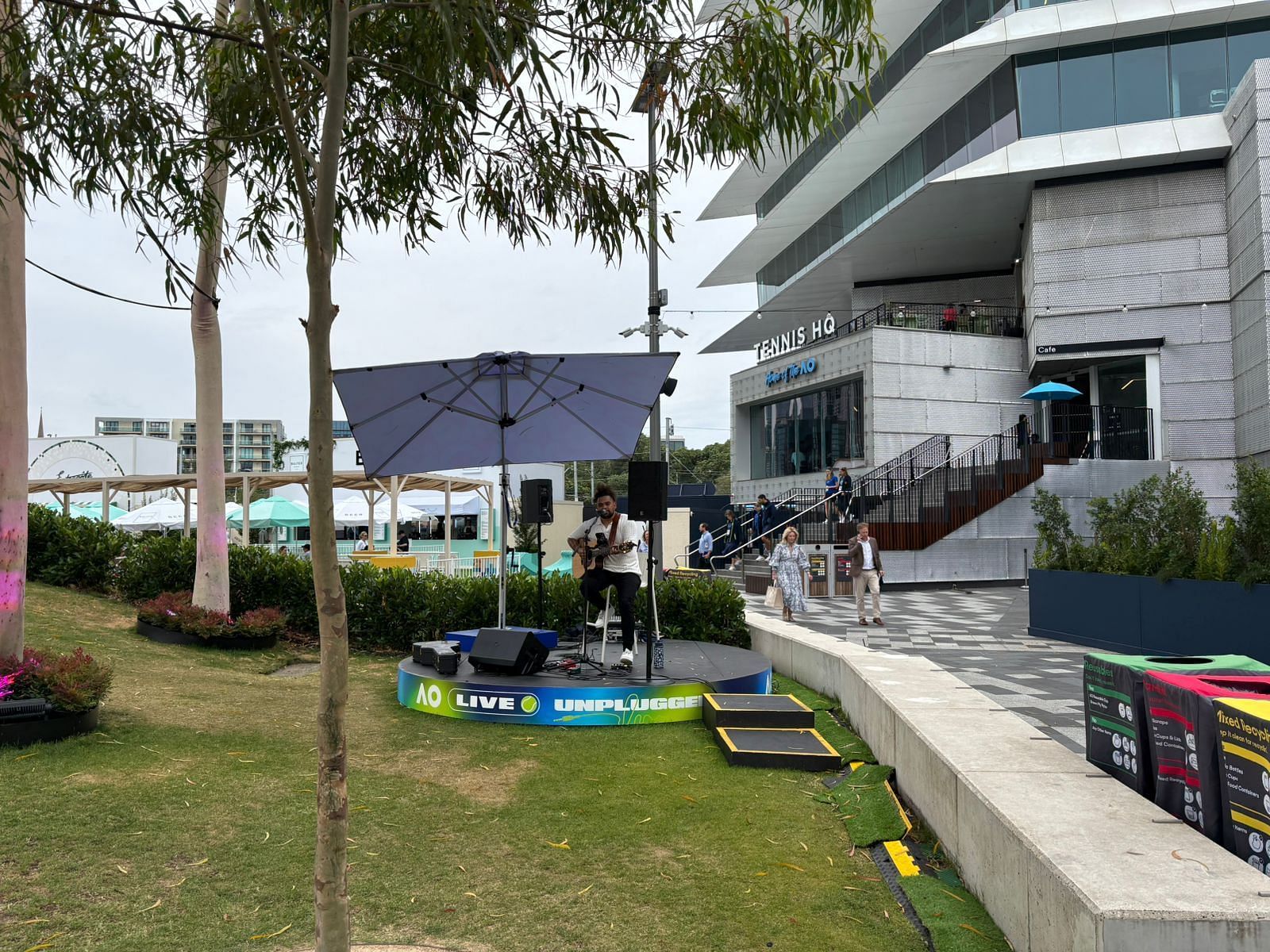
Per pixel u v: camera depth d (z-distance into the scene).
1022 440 23.11
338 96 2.49
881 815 4.75
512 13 2.88
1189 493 11.54
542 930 3.41
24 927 3.23
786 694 8.29
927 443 26.50
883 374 26.73
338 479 24.34
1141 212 24.03
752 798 5.20
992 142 25.34
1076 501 22.83
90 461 39.81
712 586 10.84
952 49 24.19
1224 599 9.79
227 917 3.41
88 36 3.40
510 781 5.43
